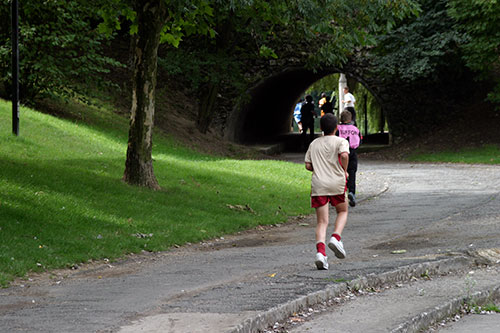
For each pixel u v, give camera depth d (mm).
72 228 10125
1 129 17938
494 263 7992
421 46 31469
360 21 16250
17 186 11688
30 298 6344
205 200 14430
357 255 8594
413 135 35094
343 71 35781
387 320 5375
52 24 22688
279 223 13031
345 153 7797
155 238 10289
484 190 16344
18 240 8930
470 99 34812
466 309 6113
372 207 14406
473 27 28766
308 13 14969
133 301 5953
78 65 23938
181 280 7156
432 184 18562
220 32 30266
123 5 16531
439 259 7770
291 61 35094
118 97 30188
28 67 22562
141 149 14695
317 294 6082
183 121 32531
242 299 5848
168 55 29656
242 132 39375
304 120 37344
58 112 24578
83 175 14367
